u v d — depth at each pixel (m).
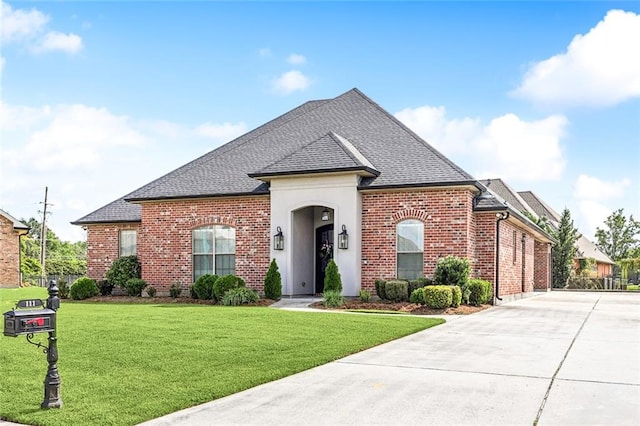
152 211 23.02
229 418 5.94
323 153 20.16
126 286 22.69
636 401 6.65
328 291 18.28
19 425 5.69
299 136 23.91
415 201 19.11
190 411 6.20
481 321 14.66
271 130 25.36
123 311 15.91
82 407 6.22
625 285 47.59
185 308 16.95
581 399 6.72
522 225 24.27
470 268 18.20
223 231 21.88
